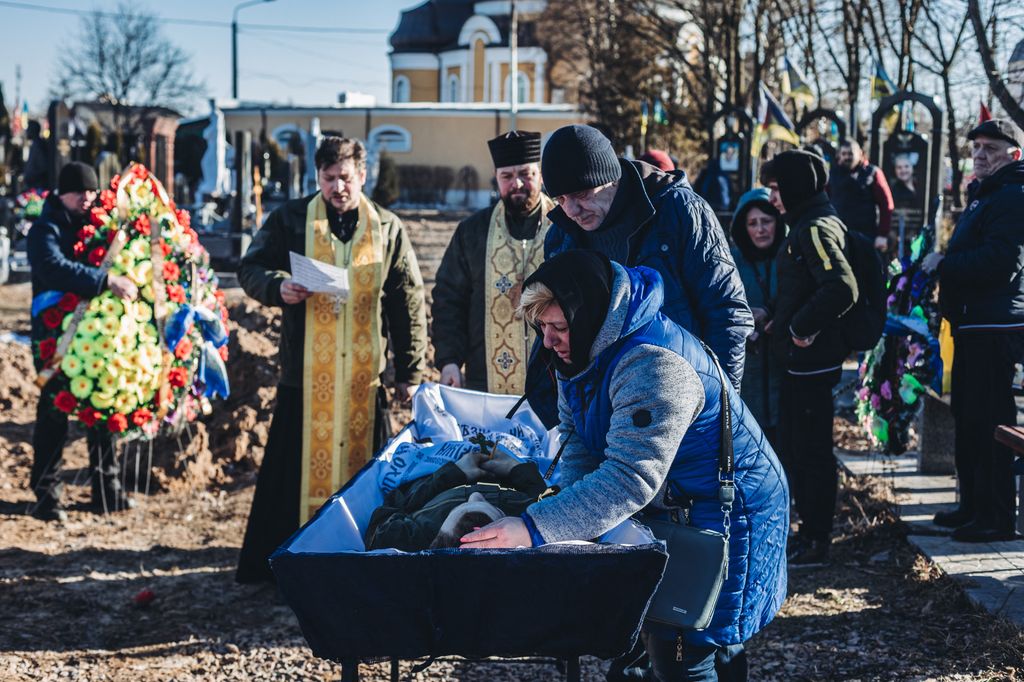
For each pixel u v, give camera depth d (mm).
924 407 6602
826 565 5340
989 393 5113
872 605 4785
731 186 17125
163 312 6043
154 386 6031
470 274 5152
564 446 3197
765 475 2996
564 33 33156
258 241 5266
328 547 2922
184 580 5422
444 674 4316
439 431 4141
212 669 4418
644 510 3004
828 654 4309
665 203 3521
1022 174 4980
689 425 2822
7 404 9242
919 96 13328
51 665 4422
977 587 4688
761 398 5516
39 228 5977
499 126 46062
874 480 6473
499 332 5102
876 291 5117
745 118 17500
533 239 5066
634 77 28953
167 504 6766
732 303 3484
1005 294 4992
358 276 5195
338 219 5227
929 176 13375
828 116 15164
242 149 18516
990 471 5211
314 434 5223
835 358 5121
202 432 7434
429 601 2666
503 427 4270
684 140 26781
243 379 8602
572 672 2877
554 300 2686
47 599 5102
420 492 3355
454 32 61875
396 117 46250
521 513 3023
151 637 4727
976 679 3957
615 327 2717
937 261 5781
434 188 45719
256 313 10523
